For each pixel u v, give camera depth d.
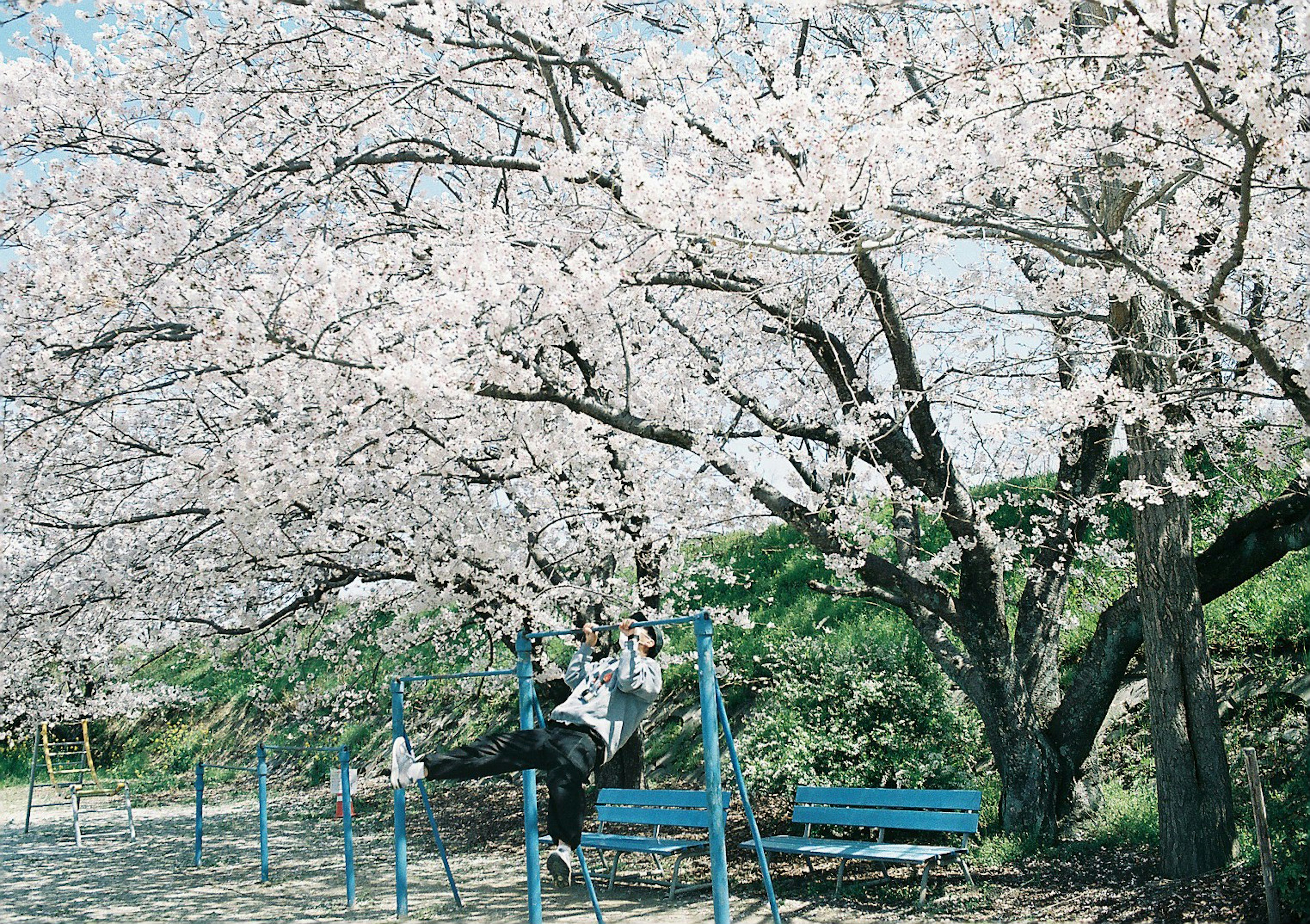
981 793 7.93
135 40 7.25
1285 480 9.71
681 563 11.04
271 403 8.46
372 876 9.86
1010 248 8.69
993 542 8.27
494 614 10.15
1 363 6.97
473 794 14.92
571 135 6.88
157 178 7.18
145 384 8.50
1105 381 5.70
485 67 7.83
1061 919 6.24
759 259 7.65
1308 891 5.21
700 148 6.36
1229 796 6.71
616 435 9.08
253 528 9.03
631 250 6.59
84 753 17.62
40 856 12.91
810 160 4.42
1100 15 5.18
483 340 6.61
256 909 8.67
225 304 6.46
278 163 6.96
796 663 9.96
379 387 6.48
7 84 6.64
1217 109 4.10
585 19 7.21
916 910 6.86
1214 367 6.87
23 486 8.61
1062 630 10.80
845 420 8.35
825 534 8.05
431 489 9.45
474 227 6.64
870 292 7.63
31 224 7.23
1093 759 8.28
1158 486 6.65
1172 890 6.36
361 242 8.12
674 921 7.15
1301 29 3.78
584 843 8.67
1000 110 4.49
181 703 18.89
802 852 7.52
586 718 5.69
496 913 7.83
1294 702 8.35
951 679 9.00
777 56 6.38
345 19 7.27
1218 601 9.84
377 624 16.48
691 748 12.98
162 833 14.42
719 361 8.84
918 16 7.27
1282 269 5.60
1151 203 5.36
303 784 18.94
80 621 10.52
